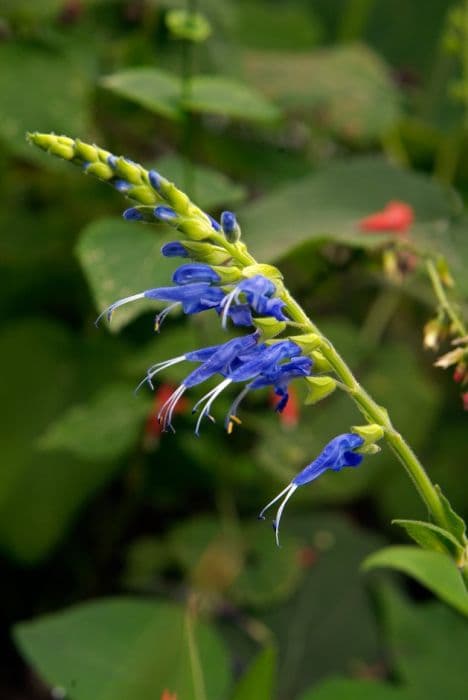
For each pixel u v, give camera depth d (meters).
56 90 0.78
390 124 0.88
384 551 0.63
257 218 0.73
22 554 0.80
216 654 0.66
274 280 0.51
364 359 0.82
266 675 0.62
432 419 0.83
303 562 0.83
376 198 0.73
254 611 0.81
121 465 0.82
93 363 0.84
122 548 0.89
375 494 0.89
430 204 0.71
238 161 0.91
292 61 0.91
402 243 0.69
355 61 0.91
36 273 0.89
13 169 0.89
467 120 0.88
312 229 0.70
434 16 1.16
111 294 0.66
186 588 0.79
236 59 0.88
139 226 0.68
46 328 0.85
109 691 0.65
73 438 0.71
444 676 0.70
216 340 0.72
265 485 0.83
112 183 0.52
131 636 0.66
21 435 0.82
